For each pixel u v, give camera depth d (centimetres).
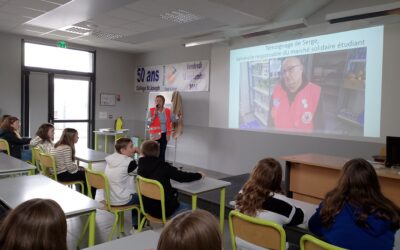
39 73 700
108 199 291
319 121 501
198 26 547
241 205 206
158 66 788
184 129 723
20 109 676
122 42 702
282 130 549
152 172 275
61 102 739
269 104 566
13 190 237
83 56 766
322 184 364
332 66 485
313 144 509
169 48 756
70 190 240
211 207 407
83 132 784
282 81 546
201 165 691
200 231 86
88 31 609
